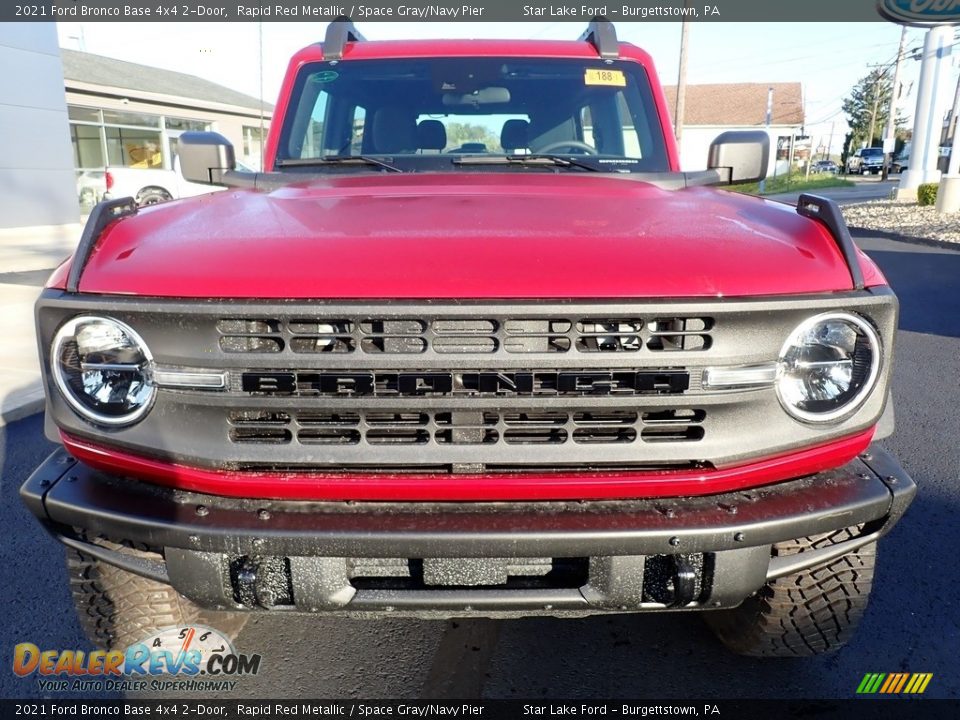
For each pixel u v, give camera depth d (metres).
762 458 1.82
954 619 2.84
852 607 2.26
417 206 2.11
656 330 1.72
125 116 23.75
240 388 1.73
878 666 2.59
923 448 4.43
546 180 2.68
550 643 2.72
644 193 2.44
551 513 1.76
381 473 1.77
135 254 1.84
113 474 1.91
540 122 3.19
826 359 1.80
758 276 1.75
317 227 1.91
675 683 2.51
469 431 1.75
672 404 1.73
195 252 1.81
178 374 1.73
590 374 1.71
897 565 3.19
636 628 2.81
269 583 1.84
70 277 1.82
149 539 1.77
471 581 1.82
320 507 1.78
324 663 2.61
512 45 3.35
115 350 1.79
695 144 52.62
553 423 1.75
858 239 14.87
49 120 17.62
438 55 3.29
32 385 5.36
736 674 2.55
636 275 1.71
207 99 27.06
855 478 1.93
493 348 1.70
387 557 1.72
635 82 3.26
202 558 1.81
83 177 21.45
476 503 1.79
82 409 1.81
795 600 2.26
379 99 3.21
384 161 3.07
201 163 3.00
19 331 6.97
